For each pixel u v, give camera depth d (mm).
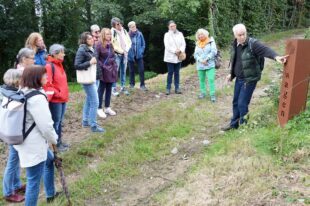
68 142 7277
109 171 5953
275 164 4945
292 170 4750
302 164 4855
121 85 10391
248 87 6582
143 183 5539
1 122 4273
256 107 8039
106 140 7156
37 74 4262
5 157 6734
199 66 9570
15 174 5340
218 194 4531
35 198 4512
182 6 18281
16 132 4203
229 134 6660
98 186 5527
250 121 6707
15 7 18312
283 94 6062
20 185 5453
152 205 4832
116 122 8328
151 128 7742
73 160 6391
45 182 5121
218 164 5262
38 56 6105
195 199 4559
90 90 7398
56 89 6188
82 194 5336
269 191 4363
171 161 6160
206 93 10344
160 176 5668
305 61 5746
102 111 8633
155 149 6664
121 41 9898
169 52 10219
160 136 7215
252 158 5176
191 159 6078
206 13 18766
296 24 27531
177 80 10594
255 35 21844
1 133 4273
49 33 20422
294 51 5730
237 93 6875
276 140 5508
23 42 18906
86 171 6027
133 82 11078
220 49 17547
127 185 5543
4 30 18250
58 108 6277
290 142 5309
